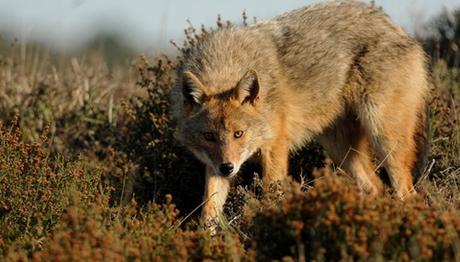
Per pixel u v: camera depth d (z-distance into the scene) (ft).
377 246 24.04
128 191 39.73
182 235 28.19
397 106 40.68
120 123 46.37
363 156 42.16
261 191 37.70
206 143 37.68
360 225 24.72
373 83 40.50
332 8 41.93
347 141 42.14
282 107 39.45
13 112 48.42
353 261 24.48
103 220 29.81
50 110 48.37
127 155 42.73
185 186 41.86
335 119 41.83
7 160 34.45
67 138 46.65
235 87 37.76
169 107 42.86
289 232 25.54
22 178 34.01
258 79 37.70
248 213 29.89
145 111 43.70
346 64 40.73
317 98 40.60
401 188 40.32
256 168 41.27
